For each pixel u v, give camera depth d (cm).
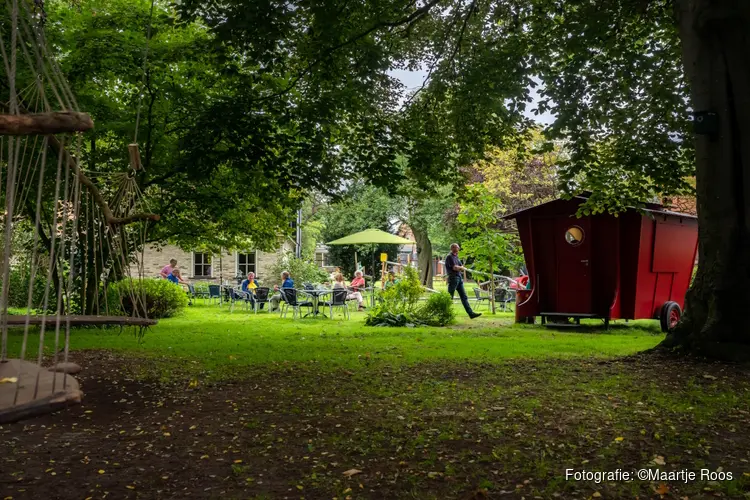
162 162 1373
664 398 592
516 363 827
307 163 1141
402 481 401
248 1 898
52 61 350
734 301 771
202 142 1062
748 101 763
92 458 461
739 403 569
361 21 1114
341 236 3828
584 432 489
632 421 517
